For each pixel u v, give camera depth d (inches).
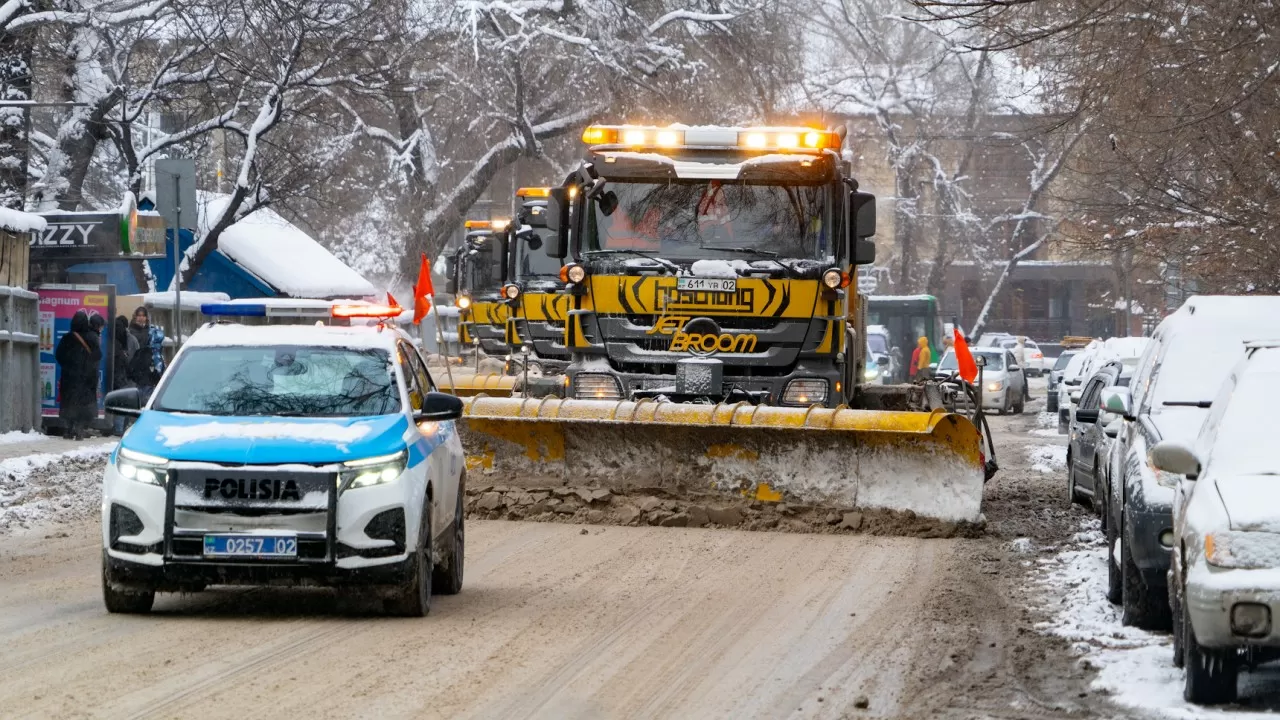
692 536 802.8
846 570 692.7
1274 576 398.9
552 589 626.2
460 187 2709.2
